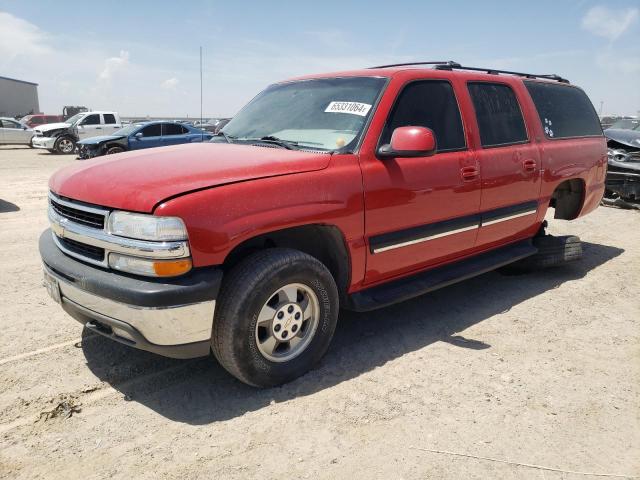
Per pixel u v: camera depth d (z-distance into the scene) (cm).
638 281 534
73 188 295
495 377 330
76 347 358
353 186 321
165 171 284
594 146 557
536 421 285
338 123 355
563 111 530
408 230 362
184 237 256
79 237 285
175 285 258
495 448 261
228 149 343
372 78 375
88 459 247
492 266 443
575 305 462
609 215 899
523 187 456
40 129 2275
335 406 294
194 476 237
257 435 267
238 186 276
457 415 288
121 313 264
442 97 395
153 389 309
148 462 246
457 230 399
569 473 245
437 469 245
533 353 366
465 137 403
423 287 382
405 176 349
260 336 302
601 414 293
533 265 522
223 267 302
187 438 264
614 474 245
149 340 263
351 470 243
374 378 325
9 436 262
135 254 260
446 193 379
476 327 409
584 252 650
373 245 341
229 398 300
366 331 397
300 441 263
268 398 301
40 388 305
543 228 533
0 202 926
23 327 387
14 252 588
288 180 294
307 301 318
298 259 297
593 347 379
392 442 264
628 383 328
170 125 1723
